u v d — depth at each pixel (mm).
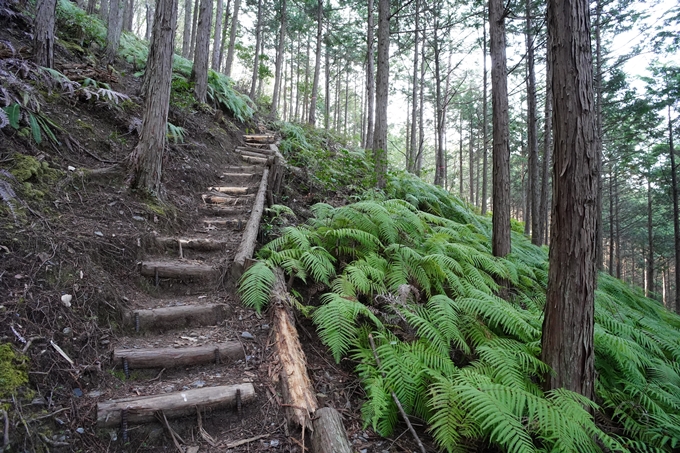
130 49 9680
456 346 3330
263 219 5043
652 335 4676
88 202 3799
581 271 2795
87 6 13359
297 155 8297
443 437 2232
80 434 2064
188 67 9992
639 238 28500
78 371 2363
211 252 4207
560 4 2793
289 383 2561
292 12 21734
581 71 2752
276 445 2242
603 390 3342
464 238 5703
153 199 4508
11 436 1808
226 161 7383
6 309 2316
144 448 2178
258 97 20906
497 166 5520
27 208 3102
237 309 3391
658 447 2820
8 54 4820
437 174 12914
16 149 3707
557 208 2883
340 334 2877
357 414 2658
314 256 3666
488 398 2305
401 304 3316
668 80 15156
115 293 3041
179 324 3102
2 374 1983
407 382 2713
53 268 2771
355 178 7348
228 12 20406
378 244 4301
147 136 4578
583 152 2746
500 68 5480
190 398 2373
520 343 3301
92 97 5512
